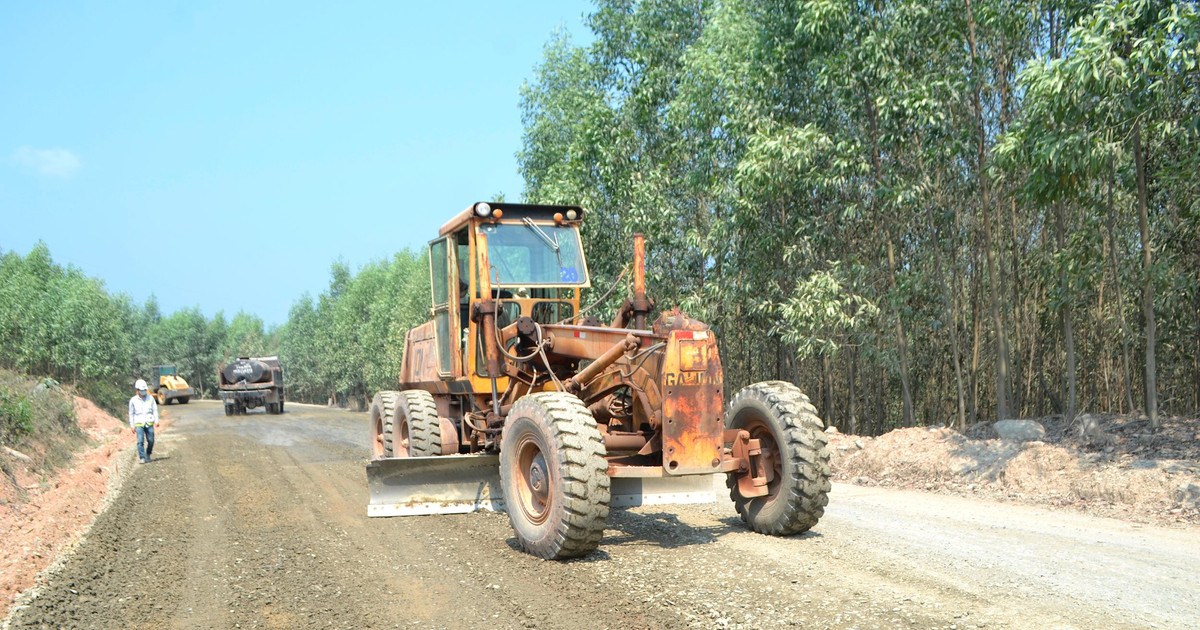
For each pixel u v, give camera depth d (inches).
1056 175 358.0
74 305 1233.4
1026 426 397.1
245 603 198.8
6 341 1095.6
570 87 799.1
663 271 634.2
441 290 358.3
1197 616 167.5
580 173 644.1
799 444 244.5
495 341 301.7
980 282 539.8
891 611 173.2
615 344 262.1
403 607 191.0
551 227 333.7
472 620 179.3
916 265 561.0
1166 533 251.3
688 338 236.8
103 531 299.4
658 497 270.1
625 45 690.8
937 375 619.2
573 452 226.2
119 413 1250.6
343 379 1888.5
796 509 245.0
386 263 1819.6
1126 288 448.1
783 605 179.9
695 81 575.2
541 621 176.4
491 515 305.0
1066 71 329.4
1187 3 323.3
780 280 556.1
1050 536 249.6
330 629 176.4
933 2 446.3
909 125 462.0
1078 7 372.5
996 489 343.3
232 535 287.0
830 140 481.4
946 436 414.0
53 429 642.8
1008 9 410.6
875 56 448.8
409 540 264.2
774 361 703.7
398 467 299.9
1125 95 335.3
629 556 233.5
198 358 3304.6
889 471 399.9
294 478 447.8
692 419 237.0
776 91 540.7
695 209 638.5
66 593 211.3
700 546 243.1
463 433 359.9
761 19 538.9
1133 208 464.4
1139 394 518.3
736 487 267.0
